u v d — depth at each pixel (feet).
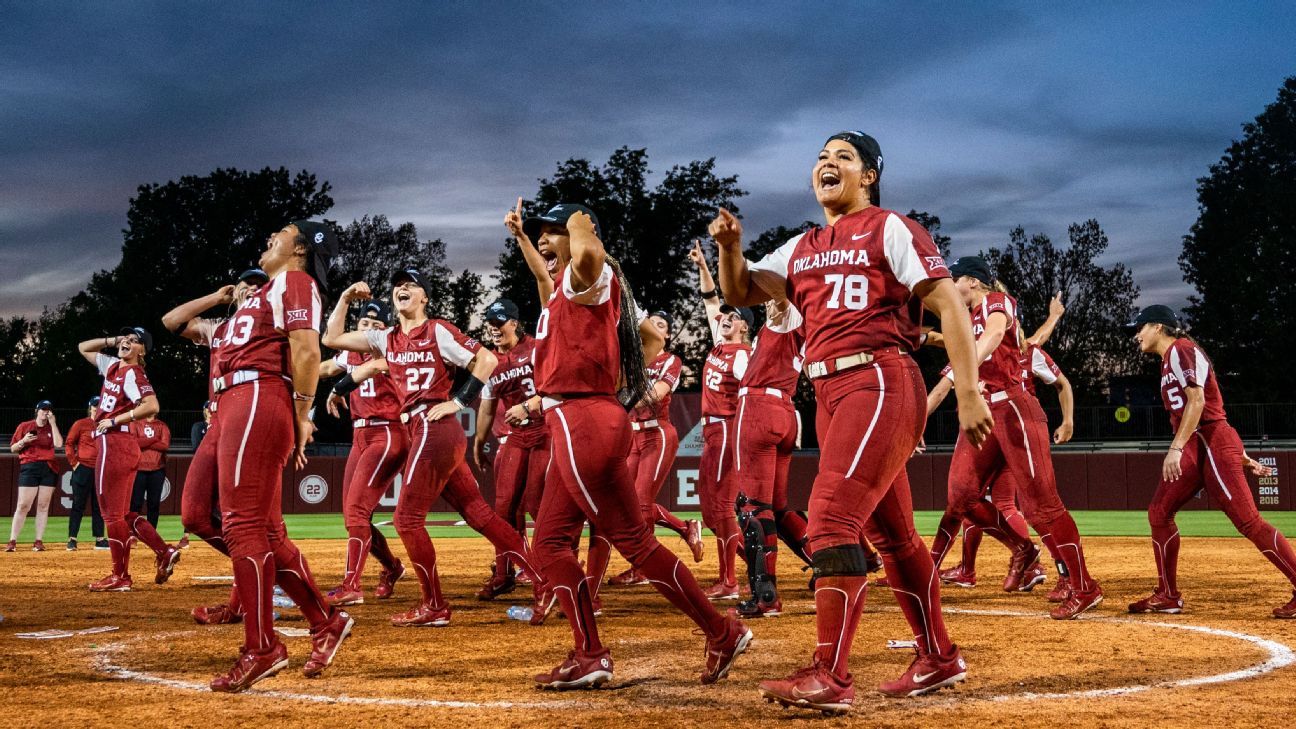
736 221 13.64
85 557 41.14
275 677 15.57
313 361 15.40
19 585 30.48
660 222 152.15
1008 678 15.11
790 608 23.97
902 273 12.75
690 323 153.28
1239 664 16.29
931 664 13.97
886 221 13.01
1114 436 100.01
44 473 45.24
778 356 23.27
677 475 82.79
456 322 186.80
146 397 28.94
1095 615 22.30
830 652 12.67
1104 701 13.52
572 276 14.23
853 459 12.76
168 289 169.48
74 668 16.47
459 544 50.14
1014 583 27.35
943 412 100.48
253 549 14.84
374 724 12.50
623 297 15.44
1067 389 28.53
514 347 27.89
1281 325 150.20
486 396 28.09
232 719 12.82
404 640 19.33
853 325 13.03
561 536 14.99
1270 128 171.32
